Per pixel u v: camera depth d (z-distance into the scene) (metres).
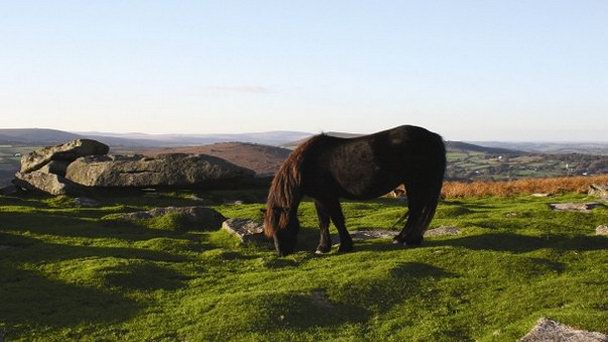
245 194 29.36
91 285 12.53
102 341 9.89
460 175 123.44
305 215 22.27
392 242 15.58
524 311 10.50
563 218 19.92
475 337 9.67
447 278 12.40
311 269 13.66
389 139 13.73
